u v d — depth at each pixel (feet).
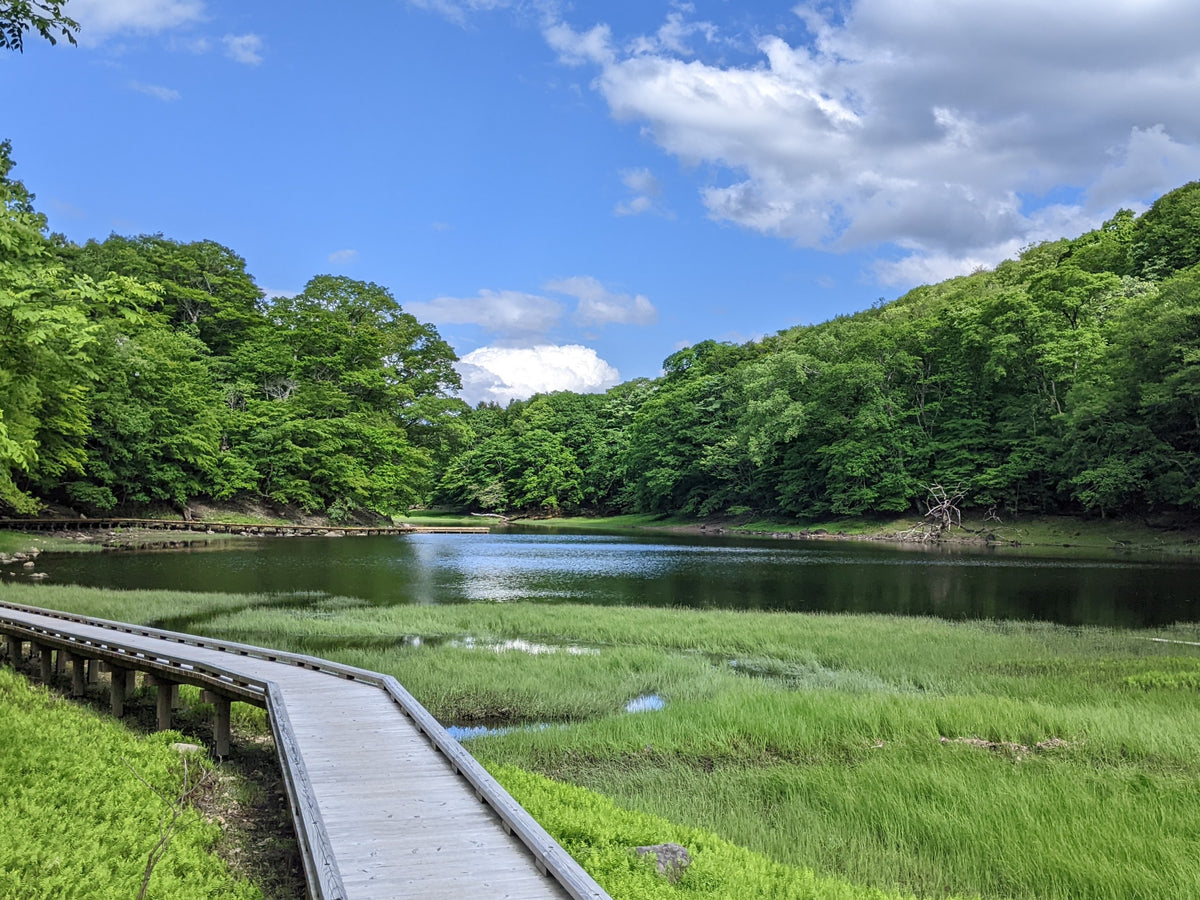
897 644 58.29
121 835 22.31
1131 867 21.50
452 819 20.67
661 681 46.11
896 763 30.76
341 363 222.69
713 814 26.21
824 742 34.24
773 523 221.05
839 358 211.20
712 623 66.80
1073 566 115.34
